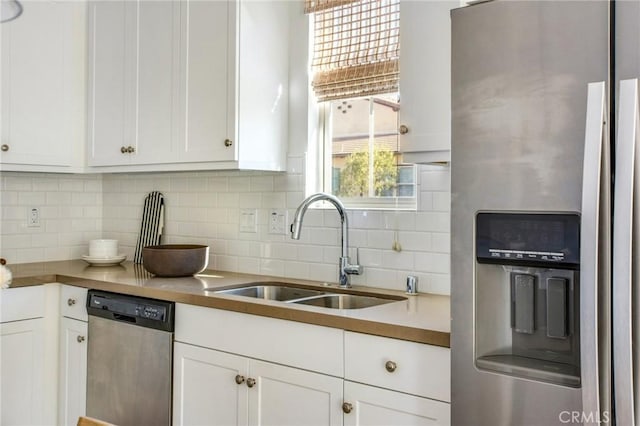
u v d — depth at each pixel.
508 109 1.49
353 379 1.88
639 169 1.31
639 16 1.31
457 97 1.58
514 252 1.49
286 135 2.88
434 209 2.42
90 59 3.32
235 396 2.19
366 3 2.66
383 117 2.65
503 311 1.58
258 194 2.99
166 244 3.32
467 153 1.56
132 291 2.57
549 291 1.48
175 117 2.86
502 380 1.51
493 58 1.52
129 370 2.58
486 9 1.53
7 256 3.35
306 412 1.99
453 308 1.60
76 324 2.85
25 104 3.12
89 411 2.76
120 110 3.14
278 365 2.07
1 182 3.33
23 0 3.12
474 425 1.56
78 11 3.34
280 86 2.84
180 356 2.38
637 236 1.31
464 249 1.58
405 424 1.76
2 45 3.04
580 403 1.39
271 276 2.92
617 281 1.31
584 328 1.32
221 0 2.68
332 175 2.82
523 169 1.47
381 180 2.65
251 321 2.15
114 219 3.70
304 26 2.84
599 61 1.36
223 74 2.67
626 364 1.29
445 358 1.68
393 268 2.53
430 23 2.10
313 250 2.79
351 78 2.67
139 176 3.55
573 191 1.39
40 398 2.90
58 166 3.25
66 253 3.62
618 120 1.31
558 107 1.42
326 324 1.93
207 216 3.21
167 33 2.91
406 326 1.76
